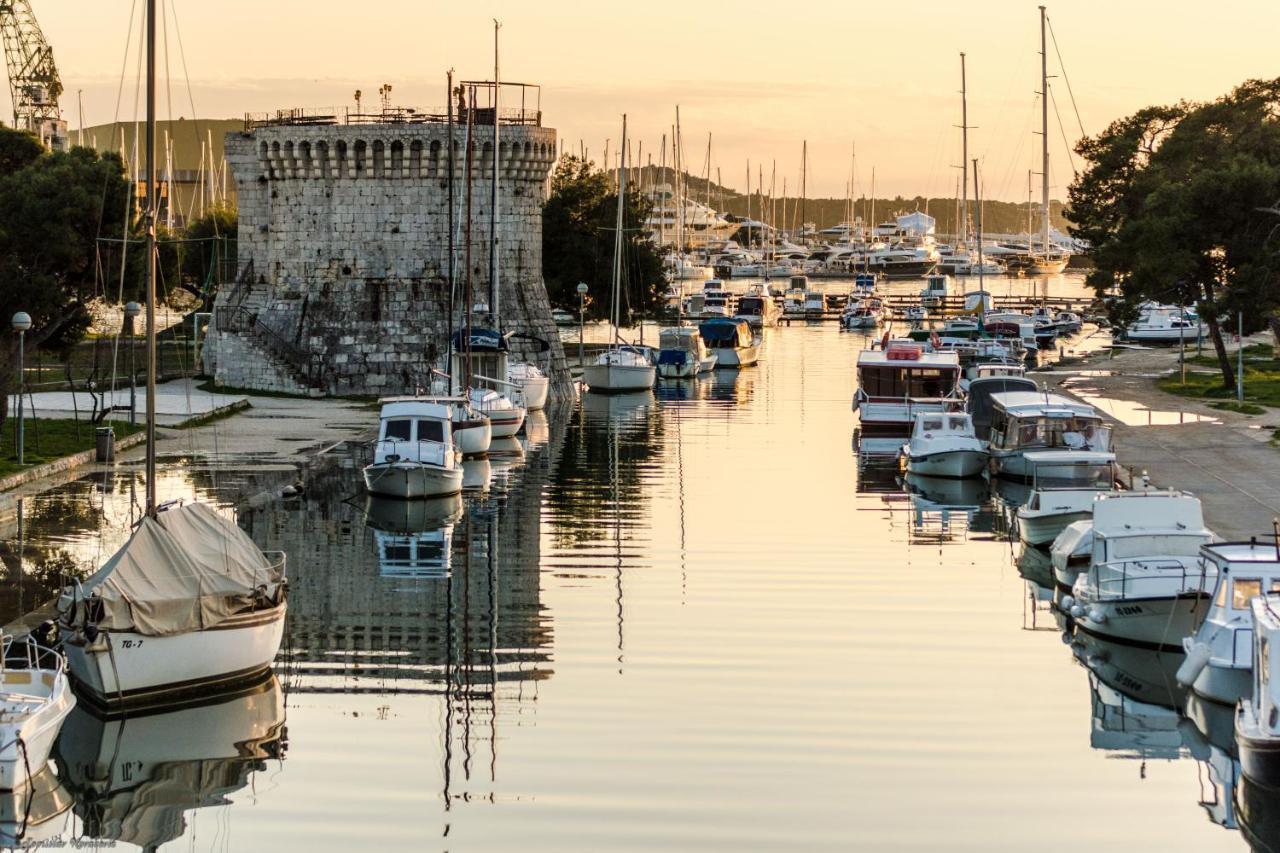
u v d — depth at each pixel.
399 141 135.75
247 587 52.09
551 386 142.62
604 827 42.38
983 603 64.38
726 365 170.25
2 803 42.56
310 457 99.12
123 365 143.12
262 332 135.88
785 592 66.19
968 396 114.06
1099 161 157.12
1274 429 102.19
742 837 41.75
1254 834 42.09
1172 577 56.34
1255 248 122.88
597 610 63.47
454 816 42.97
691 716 50.62
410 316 136.50
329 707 51.81
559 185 193.25
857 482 94.69
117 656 49.53
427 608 64.00
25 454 91.69
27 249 108.94
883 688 53.34
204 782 45.53
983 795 44.53
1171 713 51.22
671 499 88.81
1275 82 141.50
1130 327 189.25
